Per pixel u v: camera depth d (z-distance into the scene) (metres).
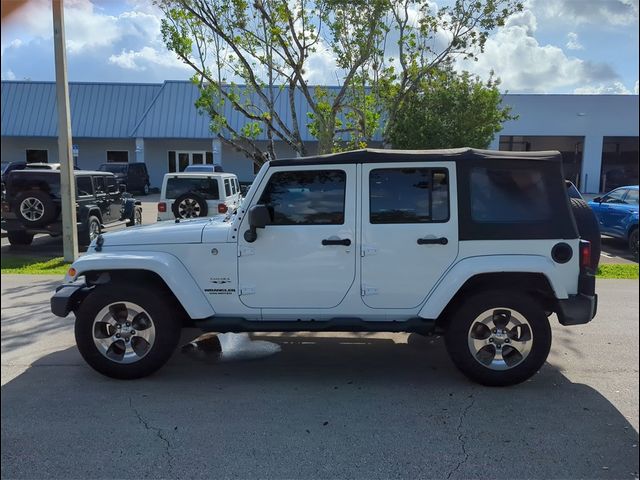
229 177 13.84
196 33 9.96
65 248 11.07
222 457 3.31
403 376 4.71
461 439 3.55
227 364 5.01
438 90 14.79
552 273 4.27
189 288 4.45
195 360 5.11
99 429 3.67
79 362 5.03
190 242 4.50
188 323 4.77
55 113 33.62
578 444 3.49
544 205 4.40
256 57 10.15
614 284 9.34
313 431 3.65
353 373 4.79
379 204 4.42
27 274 9.73
